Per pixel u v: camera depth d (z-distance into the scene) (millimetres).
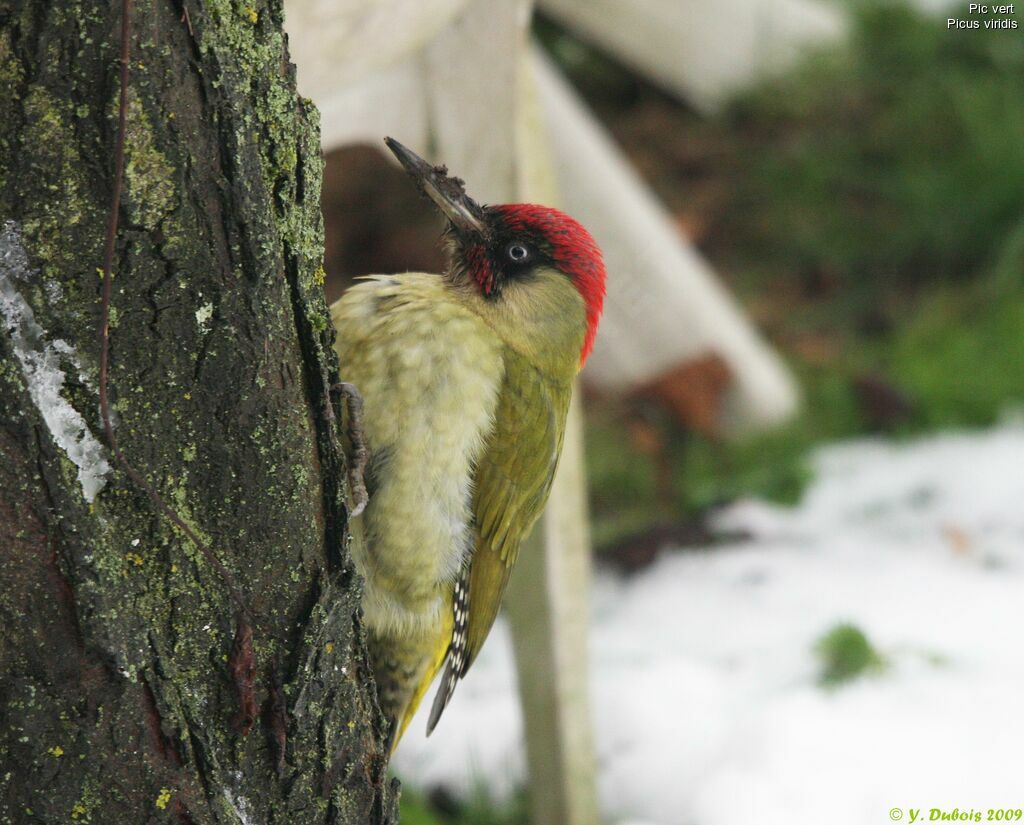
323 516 4555
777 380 13078
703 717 9594
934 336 13680
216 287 4051
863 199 15070
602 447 12625
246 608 4348
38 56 3631
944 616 10461
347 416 6047
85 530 3922
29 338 3811
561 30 16344
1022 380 13109
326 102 7734
